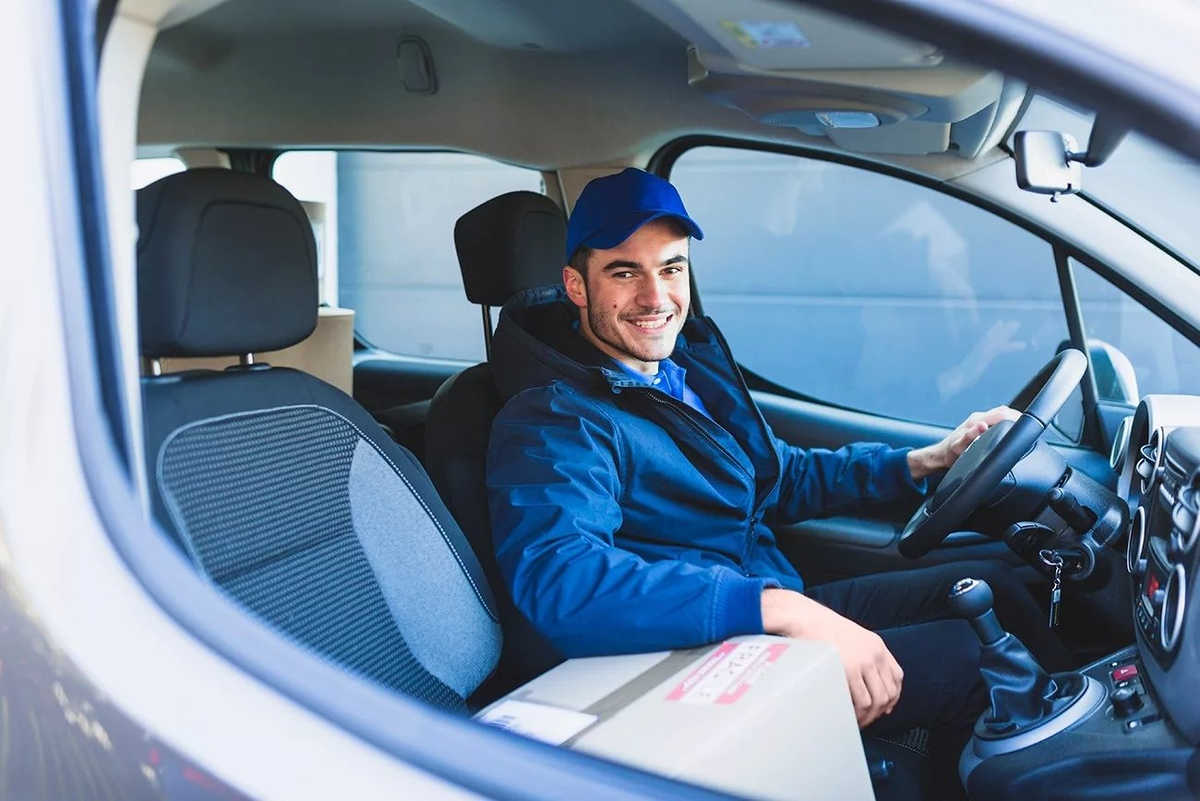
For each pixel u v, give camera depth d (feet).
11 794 2.35
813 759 3.31
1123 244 6.62
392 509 4.33
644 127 7.76
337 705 2.40
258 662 2.40
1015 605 6.03
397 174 10.13
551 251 6.87
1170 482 4.28
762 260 11.68
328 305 10.19
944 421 9.20
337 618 3.88
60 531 2.32
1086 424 7.23
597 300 5.81
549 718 3.26
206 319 3.78
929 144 6.25
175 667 2.32
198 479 3.53
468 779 2.37
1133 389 6.98
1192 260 6.57
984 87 4.31
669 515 5.67
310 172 9.80
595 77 7.78
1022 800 4.15
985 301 8.91
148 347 3.74
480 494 5.60
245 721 2.30
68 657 2.28
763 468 6.41
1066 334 7.01
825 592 6.42
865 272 11.30
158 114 9.16
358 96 8.58
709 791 2.71
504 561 4.73
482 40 7.79
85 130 2.40
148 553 2.44
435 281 10.57
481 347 10.55
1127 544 5.15
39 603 2.29
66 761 2.30
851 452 6.82
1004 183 6.72
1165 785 3.73
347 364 9.55
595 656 4.27
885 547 7.13
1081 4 2.50
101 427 2.42
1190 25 2.49
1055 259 6.86
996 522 5.57
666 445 5.68
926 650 5.45
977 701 5.30
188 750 2.25
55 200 2.36
